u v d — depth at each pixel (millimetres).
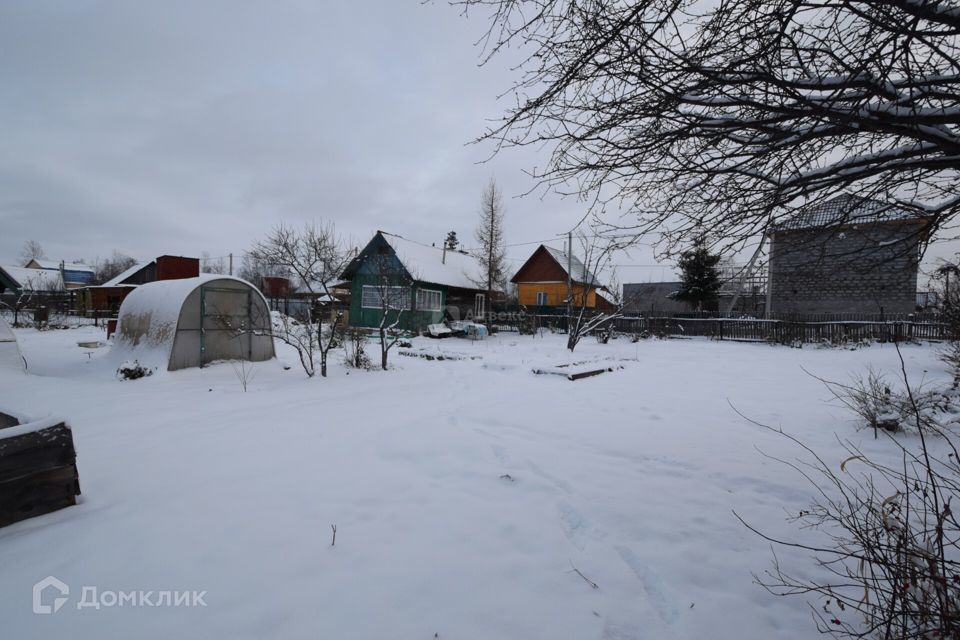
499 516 3414
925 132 2326
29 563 2658
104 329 23203
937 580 1744
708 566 2812
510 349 16469
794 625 2297
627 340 20562
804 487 3979
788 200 2941
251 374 9445
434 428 5730
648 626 2283
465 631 2205
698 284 21469
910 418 5227
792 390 8469
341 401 7332
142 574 2592
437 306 23594
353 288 22141
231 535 3045
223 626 2189
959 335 7848
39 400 6961
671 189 3260
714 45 2471
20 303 24906
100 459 4477
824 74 2496
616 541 3094
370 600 2414
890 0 1848
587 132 2924
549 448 5031
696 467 4480
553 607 2402
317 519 3303
